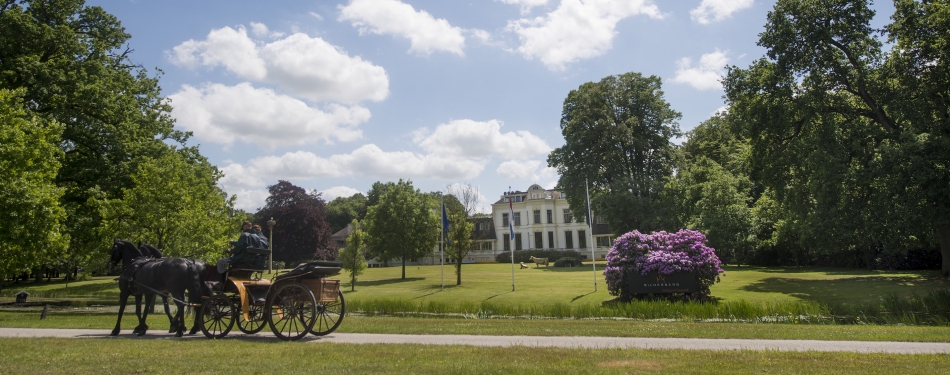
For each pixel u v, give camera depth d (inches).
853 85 1338.6
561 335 485.1
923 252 1519.4
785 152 1393.9
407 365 305.4
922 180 1065.5
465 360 322.7
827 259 1852.9
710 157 2615.7
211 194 1210.0
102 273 2942.9
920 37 1198.9
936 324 708.0
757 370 293.4
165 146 1263.5
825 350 385.4
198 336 469.4
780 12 1352.1
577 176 2292.1
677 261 970.1
